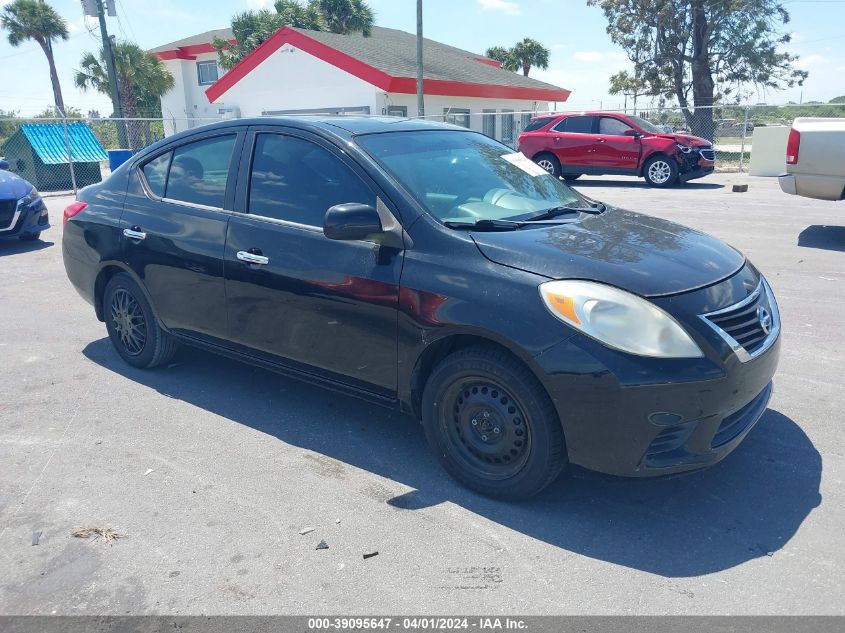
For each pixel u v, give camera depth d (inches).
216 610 102.6
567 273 119.1
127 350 196.2
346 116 168.4
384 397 141.4
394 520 124.2
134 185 187.0
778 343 130.0
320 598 104.8
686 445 115.7
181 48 1373.0
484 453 129.3
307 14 1218.6
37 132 765.9
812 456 143.2
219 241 161.0
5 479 139.3
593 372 112.3
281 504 129.6
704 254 133.8
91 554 115.6
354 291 137.7
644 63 1358.3
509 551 115.2
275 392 181.2
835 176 334.3
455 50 1470.2
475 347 125.3
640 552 114.4
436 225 132.3
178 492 133.9
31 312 256.7
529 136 690.2
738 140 1031.6
